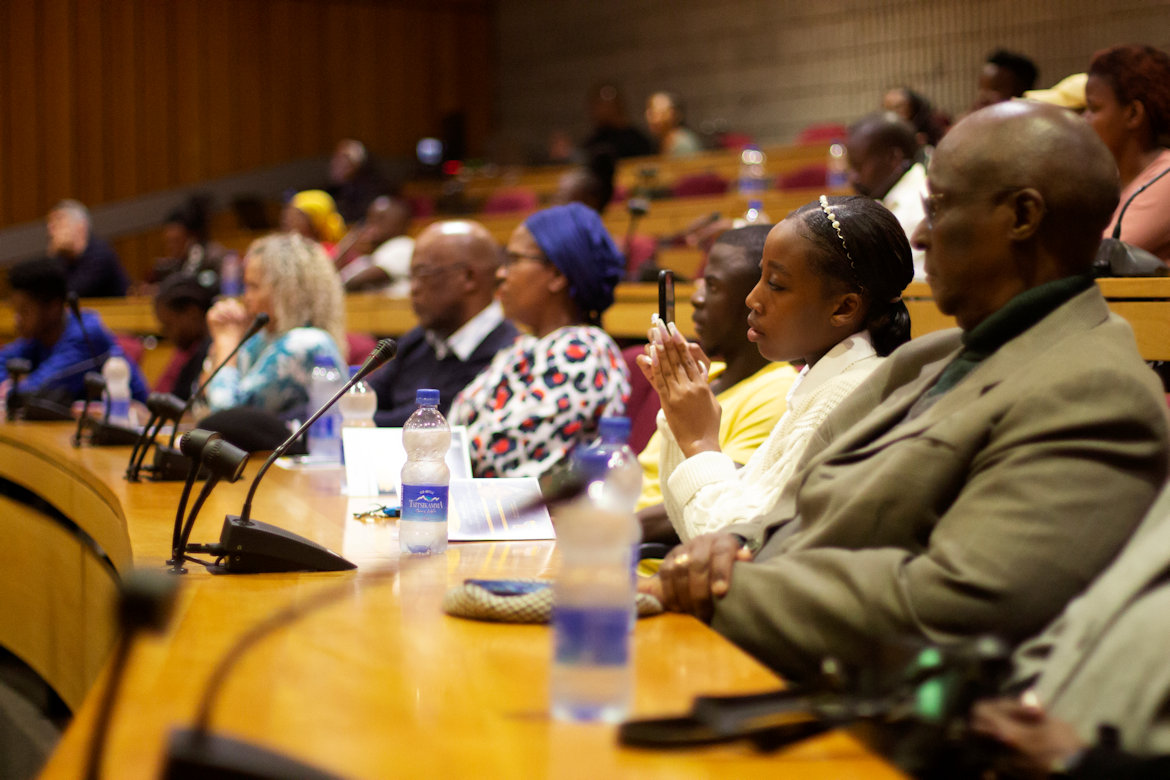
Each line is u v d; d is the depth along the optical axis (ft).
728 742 3.49
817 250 6.57
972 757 3.67
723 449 8.08
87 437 12.66
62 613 10.43
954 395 5.19
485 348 12.73
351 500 8.84
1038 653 4.30
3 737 11.39
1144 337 7.88
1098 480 4.58
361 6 42.75
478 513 7.64
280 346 12.87
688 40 38.58
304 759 3.28
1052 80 29.45
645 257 19.62
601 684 3.77
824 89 34.88
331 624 4.93
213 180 40.34
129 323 23.93
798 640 4.83
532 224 10.85
